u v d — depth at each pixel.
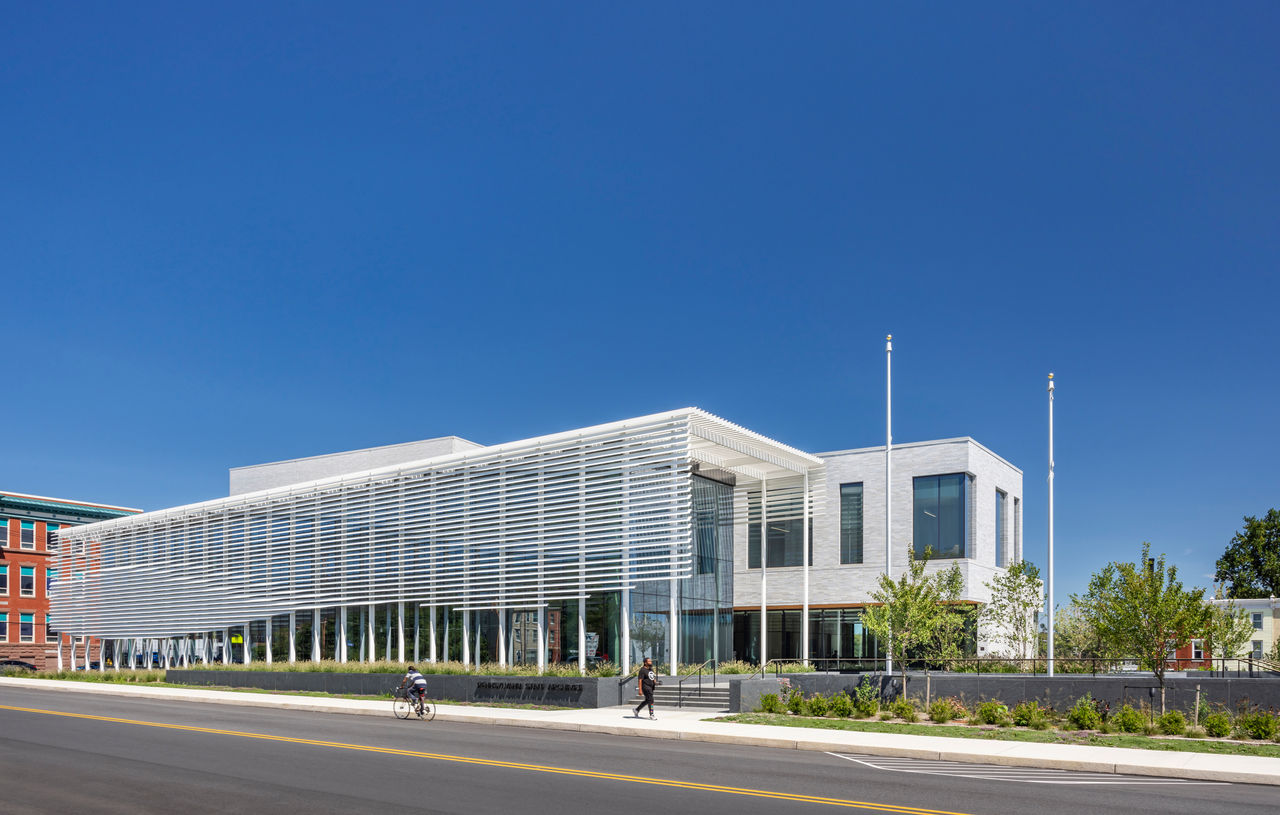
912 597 28.42
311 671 38.28
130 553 54.16
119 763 16.19
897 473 41.44
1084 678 25.97
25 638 73.19
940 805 12.58
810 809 12.09
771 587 43.12
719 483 40.78
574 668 32.19
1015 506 46.41
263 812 11.73
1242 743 19.52
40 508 75.44
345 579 41.31
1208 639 28.31
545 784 13.94
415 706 26.53
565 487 34.66
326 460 52.69
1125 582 24.23
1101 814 12.16
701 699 28.27
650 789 13.55
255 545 45.81
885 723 23.12
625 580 32.25
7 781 14.21
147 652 53.50
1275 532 63.12
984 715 23.70
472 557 37.09
